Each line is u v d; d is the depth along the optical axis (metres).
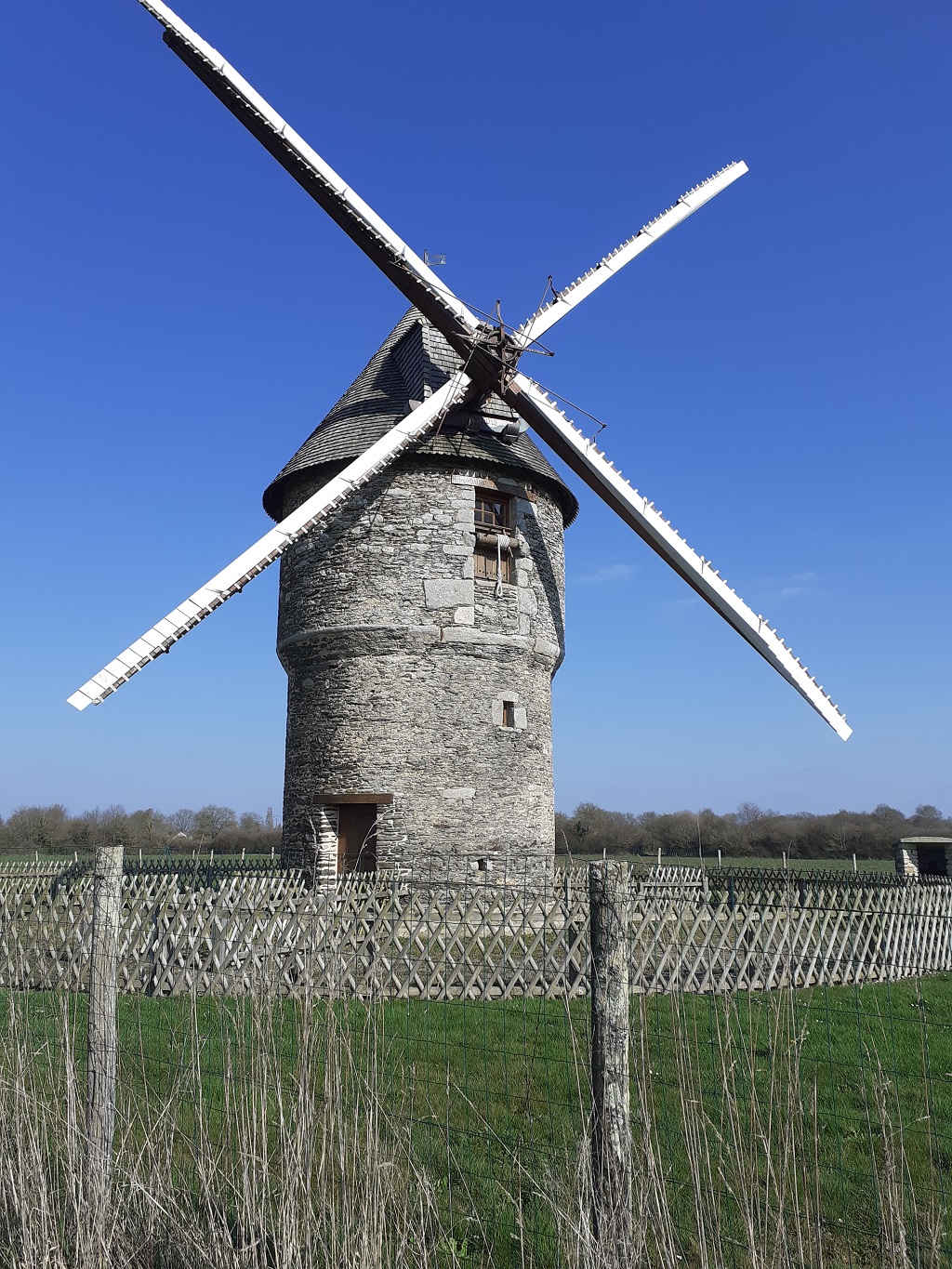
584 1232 3.68
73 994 9.38
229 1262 4.26
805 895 14.59
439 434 16.34
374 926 10.35
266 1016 5.36
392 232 15.69
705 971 10.84
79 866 18.78
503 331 15.88
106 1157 4.82
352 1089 5.34
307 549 16.91
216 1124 5.56
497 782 16.00
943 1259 4.41
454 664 15.95
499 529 16.86
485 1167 5.22
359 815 15.88
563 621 18.19
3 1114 5.09
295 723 16.92
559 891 13.82
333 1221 4.01
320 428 18.28
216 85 14.88
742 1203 3.95
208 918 10.95
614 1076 3.87
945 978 12.86
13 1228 4.73
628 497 15.62
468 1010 9.34
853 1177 5.30
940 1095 7.04
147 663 13.92
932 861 22.28
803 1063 7.71
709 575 15.71
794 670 15.61
